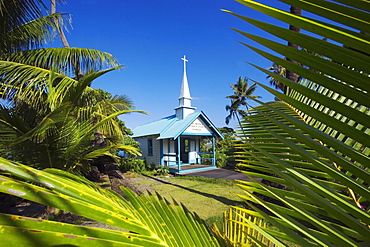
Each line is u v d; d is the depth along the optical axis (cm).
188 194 835
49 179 59
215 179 1145
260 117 174
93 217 59
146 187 1004
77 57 645
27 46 663
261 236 183
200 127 1662
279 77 56
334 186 122
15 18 544
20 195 46
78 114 457
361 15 40
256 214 131
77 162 542
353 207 58
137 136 1927
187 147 1850
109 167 708
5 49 605
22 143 411
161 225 108
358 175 52
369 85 44
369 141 48
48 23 667
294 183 66
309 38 45
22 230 38
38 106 521
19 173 52
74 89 392
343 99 139
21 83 488
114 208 73
